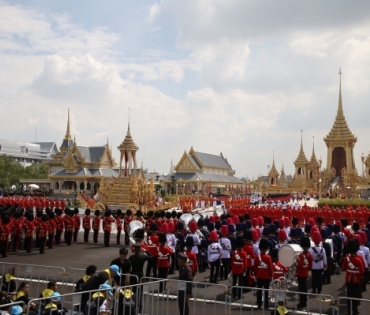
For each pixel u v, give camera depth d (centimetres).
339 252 3025
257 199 10725
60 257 3462
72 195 11594
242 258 2308
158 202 7475
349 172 15000
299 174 17875
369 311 2108
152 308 1836
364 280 2523
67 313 1583
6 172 14112
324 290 2519
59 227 4241
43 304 1555
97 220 4416
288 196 13400
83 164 13038
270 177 18312
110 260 3334
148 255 2091
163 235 2403
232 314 1973
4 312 1334
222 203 9200
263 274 2105
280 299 1716
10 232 3678
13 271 2036
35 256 3506
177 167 14025
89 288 1612
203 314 1916
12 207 4803
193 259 2253
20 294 1631
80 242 4444
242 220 3841
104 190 6988
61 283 2461
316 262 2306
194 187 13400
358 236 2545
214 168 15250
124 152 7200
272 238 2664
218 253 2569
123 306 1634
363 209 6500
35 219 3928
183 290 1803
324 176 16188
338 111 16788
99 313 1540
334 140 16462
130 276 1838
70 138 16225
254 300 2244
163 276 2347
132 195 6762
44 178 15512
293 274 2631
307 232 3475
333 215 5584
